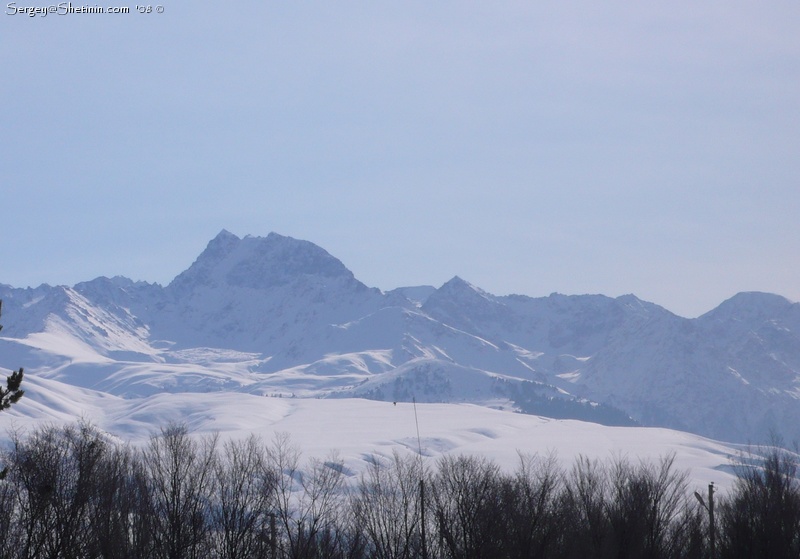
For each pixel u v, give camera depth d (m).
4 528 144.00
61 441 174.62
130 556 155.50
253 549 161.38
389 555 168.38
